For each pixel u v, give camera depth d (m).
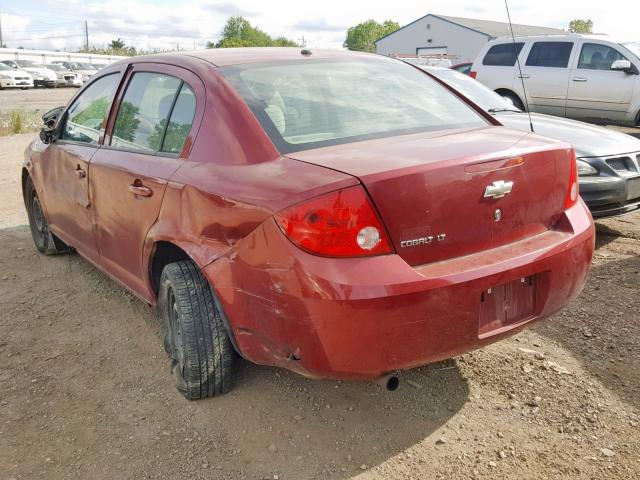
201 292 2.94
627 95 10.34
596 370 3.24
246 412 2.99
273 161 2.63
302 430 2.84
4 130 15.29
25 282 4.78
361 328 2.26
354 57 3.67
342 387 3.18
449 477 2.52
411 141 2.79
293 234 2.31
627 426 2.78
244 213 2.50
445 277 2.35
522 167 2.66
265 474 2.57
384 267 2.28
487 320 2.55
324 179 2.33
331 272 2.25
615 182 5.11
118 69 4.01
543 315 2.73
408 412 2.96
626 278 4.47
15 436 2.86
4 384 3.31
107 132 3.86
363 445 2.73
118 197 3.50
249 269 2.49
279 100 2.97
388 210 2.31
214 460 2.67
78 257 5.32
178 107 3.22
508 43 11.78
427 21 42.72
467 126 3.20
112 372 3.41
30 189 5.29
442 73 7.25
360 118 3.02
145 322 4.01
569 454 2.62
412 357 2.38
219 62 3.23
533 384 3.14
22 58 46.22
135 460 2.68
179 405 3.07
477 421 2.87
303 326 2.32
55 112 4.86
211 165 2.82
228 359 3.00
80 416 3.00
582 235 2.84
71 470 2.62
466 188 2.47
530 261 2.58
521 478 2.49
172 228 2.97
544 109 11.41
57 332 3.91
